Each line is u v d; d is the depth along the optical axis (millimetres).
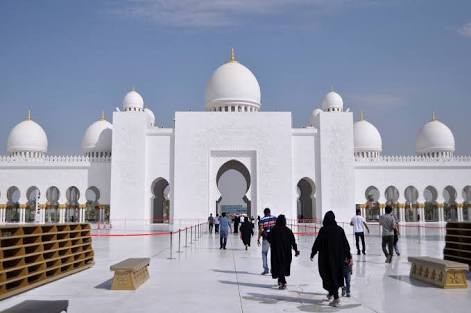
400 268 14844
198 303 9531
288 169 48562
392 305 9336
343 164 48969
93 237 31094
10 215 53406
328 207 48438
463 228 15750
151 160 49062
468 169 52781
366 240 27766
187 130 48781
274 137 48844
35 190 56500
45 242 12352
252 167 48875
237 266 15438
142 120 49062
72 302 9617
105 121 62156
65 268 13633
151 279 12602
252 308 9094
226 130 48844
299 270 14602
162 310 8906
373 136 62562
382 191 52312
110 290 10961
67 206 52188
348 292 10227
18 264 10969
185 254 19406
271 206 48000
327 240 9766
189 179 48219
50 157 51906
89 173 51844
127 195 48094
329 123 49438
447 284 11180
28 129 60219
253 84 55531
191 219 47531
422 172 52719
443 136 61188
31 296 10266
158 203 58750
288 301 9766
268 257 18188
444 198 57562
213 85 55312
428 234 33844
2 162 51719
